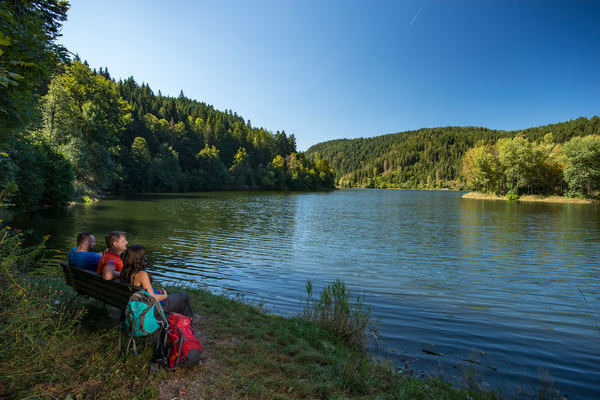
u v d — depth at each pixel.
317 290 9.07
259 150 123.00
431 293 9.05
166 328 3.43
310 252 14.86
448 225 25.78
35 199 24.33
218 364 3.69
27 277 5.77
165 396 2.95
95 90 48.19
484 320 6.97
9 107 4.84
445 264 12.84
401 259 13.67
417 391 3.71
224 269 11.22
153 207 34.38
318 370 3.80
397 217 32.19
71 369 3.08
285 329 5.07
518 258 14.06
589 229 23.41
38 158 25.12
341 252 15.02
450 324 6.69
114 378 2.99
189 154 94.44
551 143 83.56
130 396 2.85
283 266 11.99
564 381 4.48
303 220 28.64
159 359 3.41
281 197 68.88
